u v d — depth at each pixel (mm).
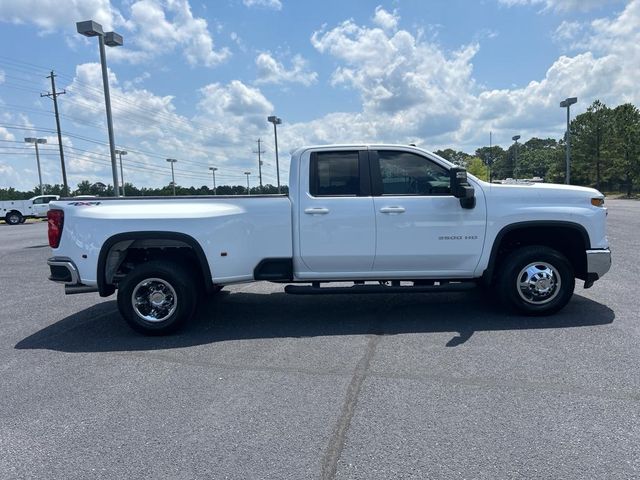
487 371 4281
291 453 3090
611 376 4090
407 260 5801
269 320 6207
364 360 4652
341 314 6375
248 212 5711
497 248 5801
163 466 2992
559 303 5816
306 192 5746
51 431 3467
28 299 8023
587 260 5773
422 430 3312
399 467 2900
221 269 5668
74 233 5562
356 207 5703
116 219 5520
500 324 5652
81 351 5223
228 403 3824
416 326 5707
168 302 5637
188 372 4508
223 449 3162
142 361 4848
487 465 2891
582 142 54094
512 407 3596
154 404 3852
